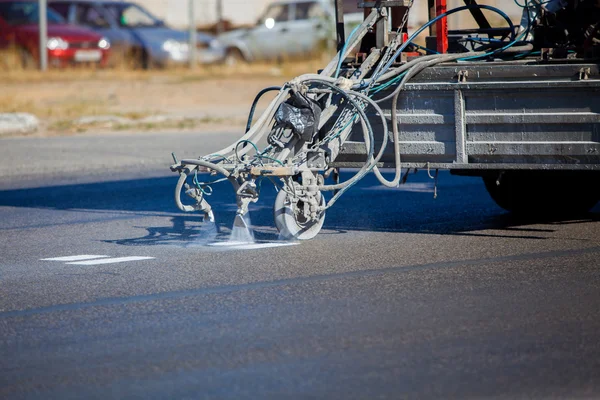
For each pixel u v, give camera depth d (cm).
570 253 1496
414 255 1498
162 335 1094
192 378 952
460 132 1559
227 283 1330
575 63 1502
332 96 1619
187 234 1741
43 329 1130
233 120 3784
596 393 894
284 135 1617
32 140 3247
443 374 948
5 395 920
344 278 1345
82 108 4112
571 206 1877
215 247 1600
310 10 6203
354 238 1650
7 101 4153
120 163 2758
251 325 1123
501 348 1022
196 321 1145
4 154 2909
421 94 1584
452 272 1373
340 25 1753
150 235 1738
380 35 1703
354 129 1631
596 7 1703
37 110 4025
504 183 1853
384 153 1627
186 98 4606
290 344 1048
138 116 3888
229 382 938
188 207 1519
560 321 1116
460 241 1612
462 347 1027
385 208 1992
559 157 1513
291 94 1572
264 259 1483
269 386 926
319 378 943
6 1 5638
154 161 2792
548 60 1529
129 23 5956
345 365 977
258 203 2097
